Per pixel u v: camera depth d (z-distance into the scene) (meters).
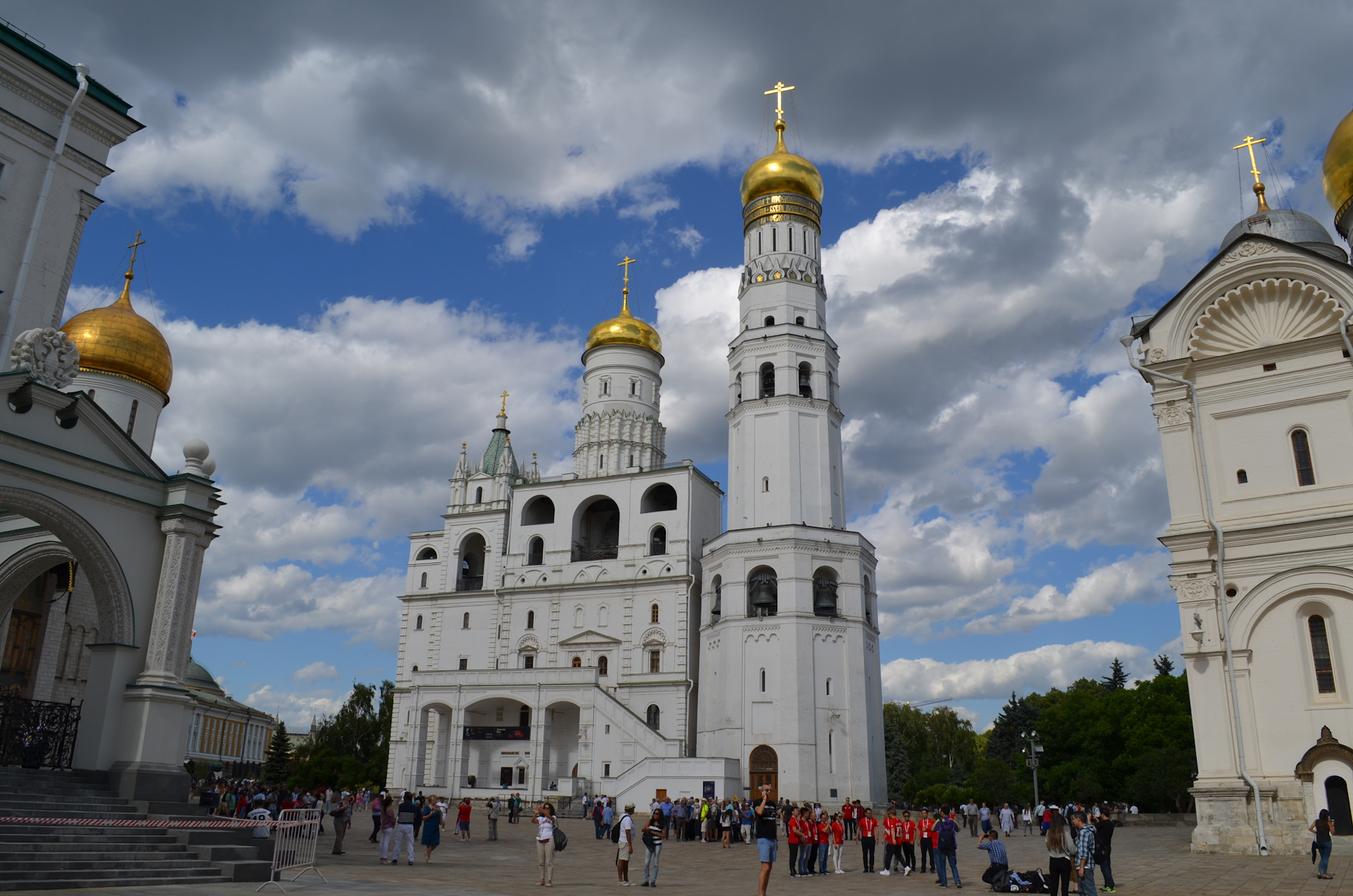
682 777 57.25
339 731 103.62
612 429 80.12
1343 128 41.31
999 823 63.47
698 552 72.31
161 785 23.86
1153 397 36.22
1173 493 34.81
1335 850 29.27
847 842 44.12
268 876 20.98
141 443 37.06
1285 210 42.03
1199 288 35.97
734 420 68.69
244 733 129.12
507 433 84.06
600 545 80.19
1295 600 32.00
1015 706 111.62
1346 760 29.70
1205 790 31.50
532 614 74.25
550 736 68.06
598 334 84.31
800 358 68.38
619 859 25.47
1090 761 76.56
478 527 79.06
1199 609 33.16
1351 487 32.34
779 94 76.75
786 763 57.22
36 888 17.11
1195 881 24.09
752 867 31.94
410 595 79.31
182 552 25.72
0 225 26.19
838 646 60.78
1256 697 31.81
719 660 62.75
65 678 40.12
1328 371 33.56
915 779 107.38
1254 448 34.25
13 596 29.42
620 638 70.56
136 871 18.81
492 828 40.72
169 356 38.47
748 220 74.06
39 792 22.06
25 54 26.92
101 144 29.22
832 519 65.06
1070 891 23.28
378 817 37.47
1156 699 73.56
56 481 23.53
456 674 68.06
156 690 24.31
